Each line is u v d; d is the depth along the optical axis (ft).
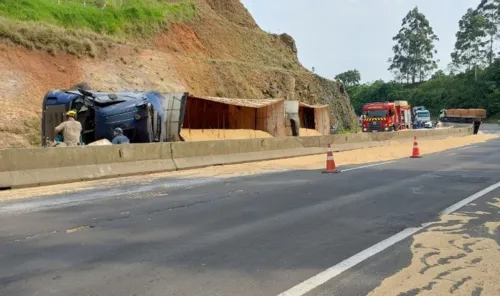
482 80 351.87
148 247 20.93
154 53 108.58
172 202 32.19
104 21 113.19
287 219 26.73
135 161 49.39
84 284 16.22
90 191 37.32
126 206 30.73
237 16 174.60
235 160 61.87
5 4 95.50
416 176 45.85
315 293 15.46
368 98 433.48
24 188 38.96
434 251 20.21
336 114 174.09
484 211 28.63
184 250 20.47
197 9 146.51
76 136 49.83
